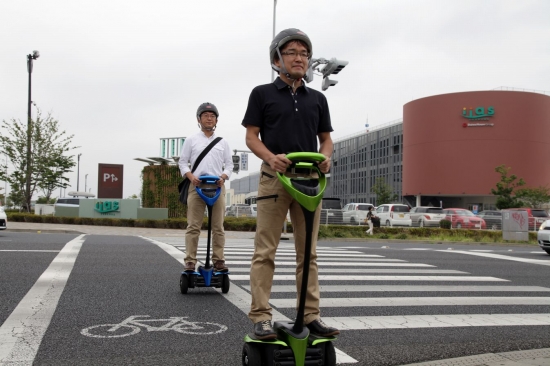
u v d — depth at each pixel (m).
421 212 34.72
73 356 3.49
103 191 28.39
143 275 6.70
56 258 7.81
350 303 5.61
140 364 3.39
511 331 4.65
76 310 4.74
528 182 56.66
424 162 59.91
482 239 22.12
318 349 2.89
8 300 5.04
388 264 9.35
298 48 3.14
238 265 8.23
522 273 8.75
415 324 4.77
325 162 2.83
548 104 59.09
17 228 17.77
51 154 29.53
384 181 67.38
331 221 29.77
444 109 58.34
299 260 3.18
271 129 3.14
